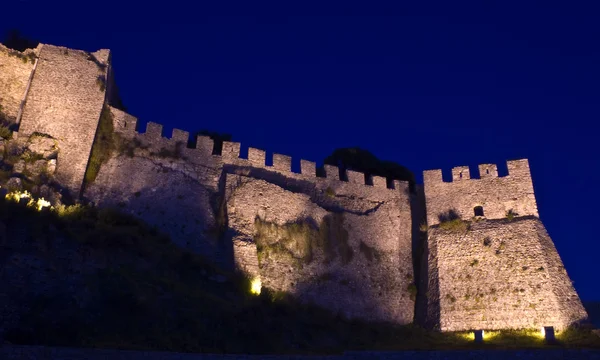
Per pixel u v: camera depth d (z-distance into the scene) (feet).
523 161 154.81
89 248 101.45
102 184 129.59
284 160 155.12
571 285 134.41
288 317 117.70
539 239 140.77
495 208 150.71
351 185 160.86
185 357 77.97
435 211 156.46
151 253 112.27
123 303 91.86
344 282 142.20
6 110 130.82
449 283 141.59
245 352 94.17
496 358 99.04
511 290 134.72
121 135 137.08
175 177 138.00
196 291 108.17
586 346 112.78
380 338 125.70
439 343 124.16
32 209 105.29
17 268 89.45
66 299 88.33
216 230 133.28
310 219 145.38
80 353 71.97
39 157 123.44
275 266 133.18
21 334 77.56
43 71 134.62
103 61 142.51
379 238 155.12
